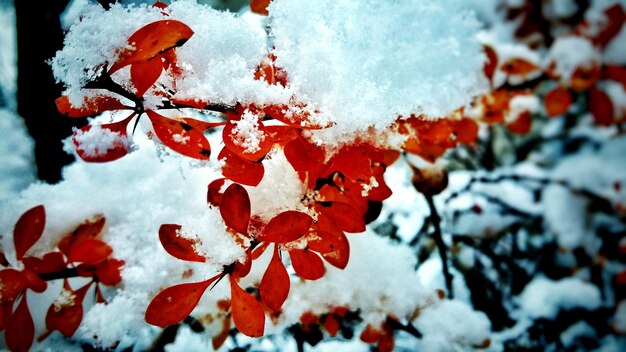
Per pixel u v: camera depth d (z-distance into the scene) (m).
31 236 0.18
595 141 0.55
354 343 0.30
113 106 0.16
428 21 0.17
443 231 0.41
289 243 0.17
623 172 0.55
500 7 0.42
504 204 0.47
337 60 0.17
